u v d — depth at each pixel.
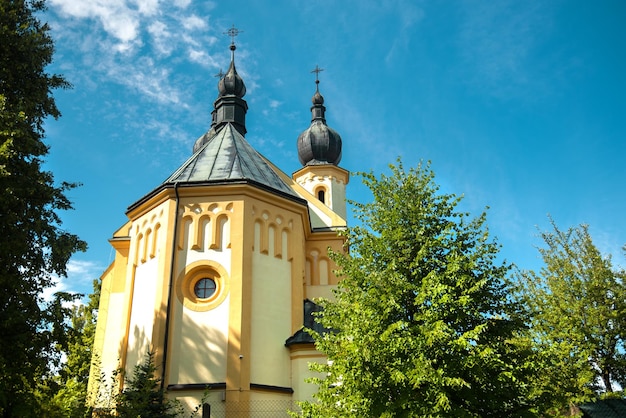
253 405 19.17
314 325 22.34
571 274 22.62
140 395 16.41
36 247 16.44
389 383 12.37
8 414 14.21
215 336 19.89
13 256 15.29
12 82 17.62
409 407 12.12
